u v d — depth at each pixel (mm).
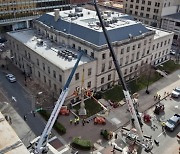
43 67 63188
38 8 109125
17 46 75250
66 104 58469
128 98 41125
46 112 55250
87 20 74125
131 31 69125
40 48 67312
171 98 65625
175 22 105188
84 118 55250
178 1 115188
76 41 65688
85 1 131750
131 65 71562
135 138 47406
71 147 46594
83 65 57781
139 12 117375
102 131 50406
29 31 82688
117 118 56281
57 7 115938
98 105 60094
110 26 67625
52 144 46906
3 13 99500
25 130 50281
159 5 107750
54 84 60688
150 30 75062
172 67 84375
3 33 104625
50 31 74125
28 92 64625
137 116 45219
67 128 51906
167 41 85000
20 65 77438
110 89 67688
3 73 74938
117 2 142250
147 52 76250
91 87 63406
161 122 55312
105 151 46125
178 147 48188
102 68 63188
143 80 73750
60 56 62438
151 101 63750
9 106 58094
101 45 60500
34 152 34219
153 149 47250
